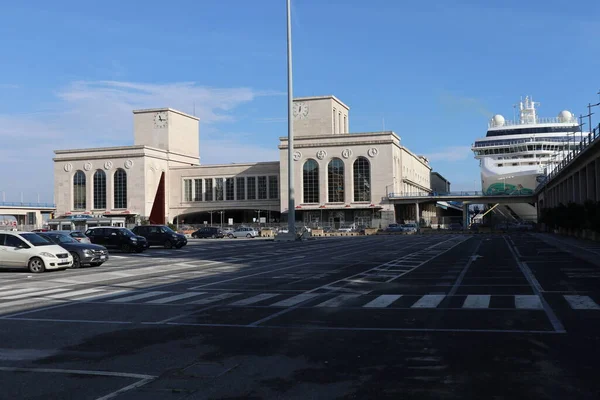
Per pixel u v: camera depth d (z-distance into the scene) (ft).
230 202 337.52
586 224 140.15
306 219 311.47
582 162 155.33
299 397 19.79
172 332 32.32
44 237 87.61
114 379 22.44
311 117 330.13
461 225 293.84
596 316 35.01
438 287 52.08
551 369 22.72
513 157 303.27
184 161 369.50
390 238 200.85
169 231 142.51
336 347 27.61
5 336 31.68
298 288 53.67
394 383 21.18
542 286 51.19
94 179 339.77
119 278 67.56
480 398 19.29
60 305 44.52
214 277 67.26
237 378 22.31
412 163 380.37
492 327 31.91
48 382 22.16
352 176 304.71
